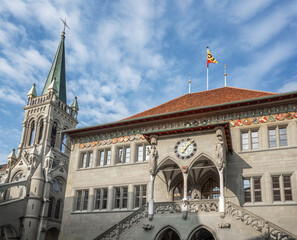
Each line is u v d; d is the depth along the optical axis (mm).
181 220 24578
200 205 24500
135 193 32156
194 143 26469
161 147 27453
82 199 34250
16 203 60094
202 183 29859
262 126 28875
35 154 71438
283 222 25484
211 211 24062
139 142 33625
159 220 25172
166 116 32188
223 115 30484
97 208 33438
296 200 25797
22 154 75500
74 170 35844
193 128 26625
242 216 22922
